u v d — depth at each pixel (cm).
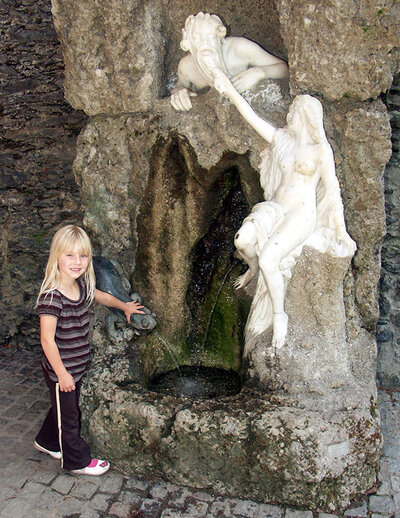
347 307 308
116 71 311
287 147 277
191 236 334
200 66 290
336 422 271
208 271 346
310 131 269
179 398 291
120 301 318
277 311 286
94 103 325
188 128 307
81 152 338
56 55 415
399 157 358
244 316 336
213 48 287
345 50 266
